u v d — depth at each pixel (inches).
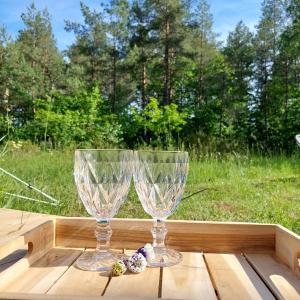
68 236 36.6
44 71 768.9
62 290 25.2
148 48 659.4
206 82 684.1
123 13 697.6
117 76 718.5
